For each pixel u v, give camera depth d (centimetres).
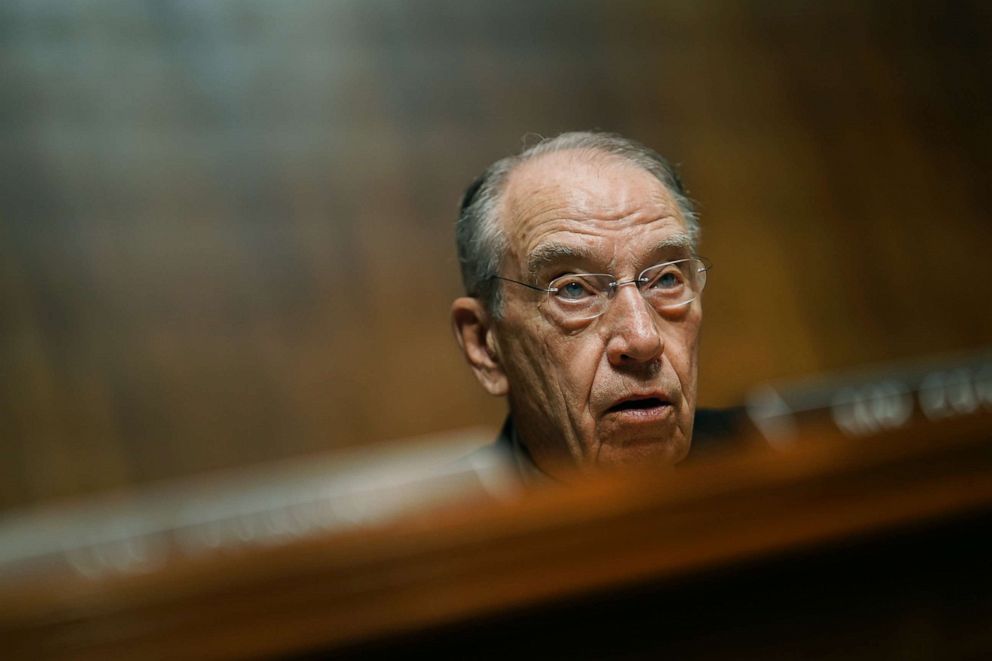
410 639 111
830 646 120
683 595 118
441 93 556
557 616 115
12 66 526
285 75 548
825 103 579
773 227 539
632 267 170
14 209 504
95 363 481
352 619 110
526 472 186
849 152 567
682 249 173
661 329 171
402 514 114
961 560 123
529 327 175
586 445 171
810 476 117
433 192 538
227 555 111
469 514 113
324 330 504
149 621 109
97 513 440
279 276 512
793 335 513
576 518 113
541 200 174
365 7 561
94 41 538
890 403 171
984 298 536
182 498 454
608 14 582
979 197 562
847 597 121
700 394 496
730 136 562
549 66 568
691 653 117
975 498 119
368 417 488
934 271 541
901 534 120
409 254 523
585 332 170
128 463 466
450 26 568
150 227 511
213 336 495
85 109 527
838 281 532
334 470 466
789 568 119
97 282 498
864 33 600
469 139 549
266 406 484
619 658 116
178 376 484
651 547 114
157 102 534
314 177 532
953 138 580
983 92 594
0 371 472
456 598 111
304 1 559
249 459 470
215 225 516
